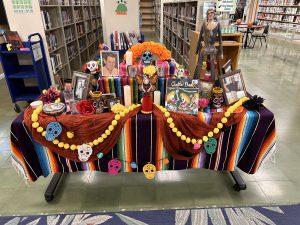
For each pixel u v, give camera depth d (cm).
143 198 190
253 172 186
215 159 179
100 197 191
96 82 188
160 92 178
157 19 1064
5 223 169
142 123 157
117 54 194
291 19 953
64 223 168
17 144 162
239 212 177
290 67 575
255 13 1086
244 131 167
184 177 214
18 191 197
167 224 167
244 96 180
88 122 154
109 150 167
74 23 533
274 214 175
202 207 182
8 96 398
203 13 357
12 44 323
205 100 171
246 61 638
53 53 423
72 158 164
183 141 164
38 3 327
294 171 220
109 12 402
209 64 277
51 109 159
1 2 343
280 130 290
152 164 177
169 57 217
